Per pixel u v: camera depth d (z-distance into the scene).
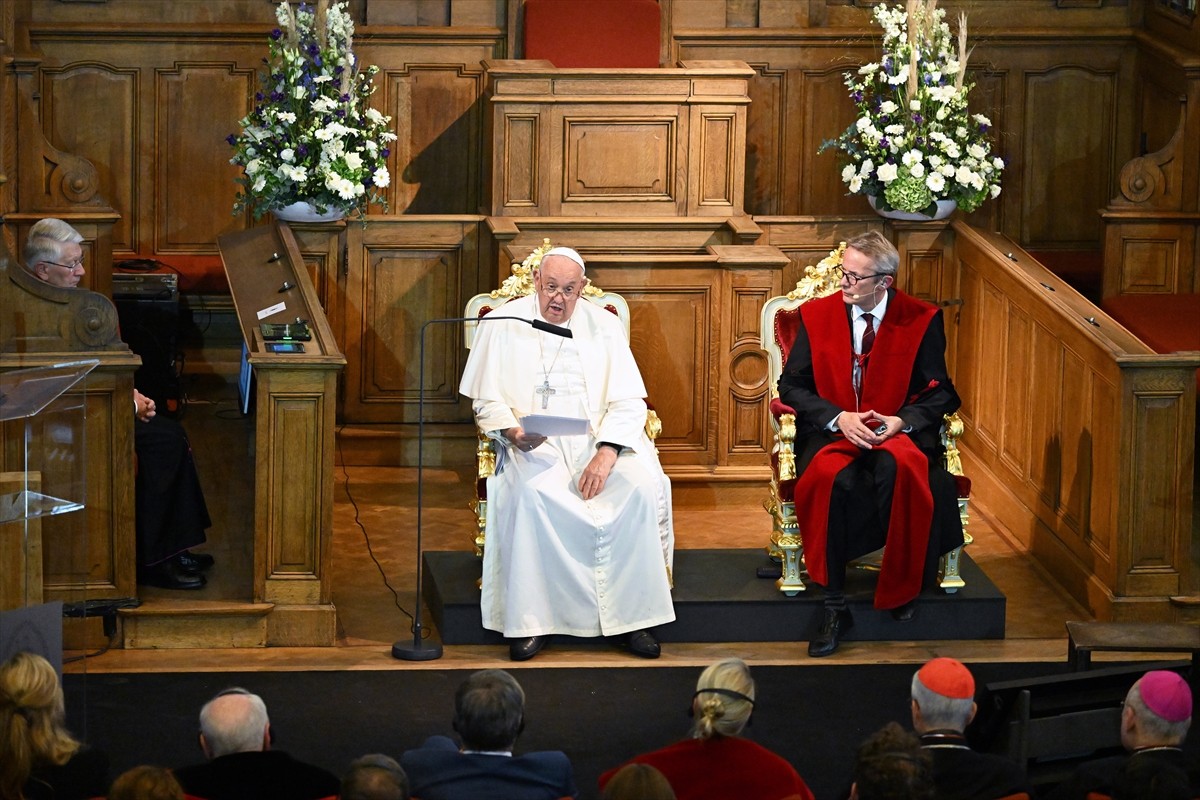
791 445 10.38
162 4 14.24
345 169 12.64
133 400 9.70
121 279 13.16
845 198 14.65
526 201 13.09
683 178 13.15
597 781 8.25
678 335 12.23
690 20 14.39
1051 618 10.69
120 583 9.77
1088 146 14.57
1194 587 10.63
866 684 9.53
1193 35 13.74
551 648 9.99
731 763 6.55
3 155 12.68
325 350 9.83
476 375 10.39
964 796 6.59
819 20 14.57
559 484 9.91
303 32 12.88
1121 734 7.05
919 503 9.95
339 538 11.66
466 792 6.42
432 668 9.61
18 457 7.97
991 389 12.62
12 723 6.44
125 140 14.30
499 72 12.82
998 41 14.37
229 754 6.37
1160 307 12.79
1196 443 12.38
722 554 11.00
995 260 12.39
